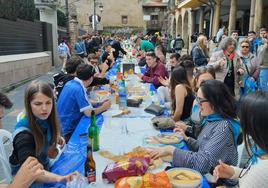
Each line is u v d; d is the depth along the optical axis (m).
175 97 3.75
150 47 9.56
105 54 8.88
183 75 3.83
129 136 2.83
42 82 2.31
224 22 23.09
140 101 4.19
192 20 24.92
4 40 10.74
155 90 5.28
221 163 2.05
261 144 1.34
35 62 13.30
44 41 16.16
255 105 1.34
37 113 2.22
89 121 3.38
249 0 16.31
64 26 24.38
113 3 48.56
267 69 5.03
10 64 10.16
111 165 2.02
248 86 5.05
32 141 2.19
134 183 1.72
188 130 3.18
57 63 17.94
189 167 2.19
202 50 7.30
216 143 2.20
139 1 49.06
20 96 8.94
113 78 6.07
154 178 1.75
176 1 31.89
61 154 2.48
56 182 2.03
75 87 3.60
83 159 2.37
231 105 2.29
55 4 16.64
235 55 5.19
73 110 3.61
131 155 2.25
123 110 3.75
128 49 16.95
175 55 6.69
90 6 47.09
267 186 1.27
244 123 1.40
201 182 1.86
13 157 2.20
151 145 2.58
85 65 3.78
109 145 2.60
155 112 3.69
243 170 1.84
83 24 46.28
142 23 49.62
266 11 17.81
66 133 3.57
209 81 2.41
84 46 16.89
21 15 13.29
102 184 1.93
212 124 2.33
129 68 7.57
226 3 18.33
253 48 6.95
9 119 6.30
